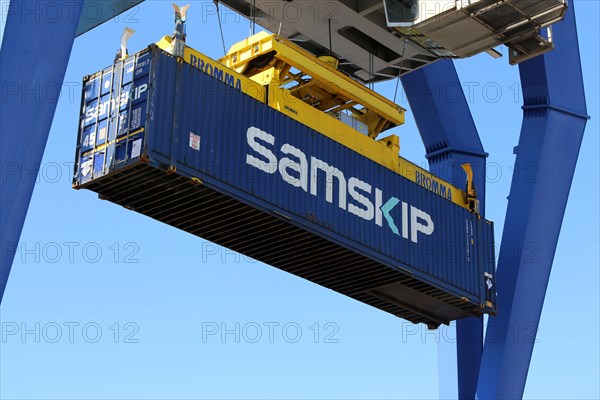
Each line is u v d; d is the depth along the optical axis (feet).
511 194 108.47
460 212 104.88
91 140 83.25
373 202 95.55
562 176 109.09
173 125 81.15
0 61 63.93
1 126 63.31
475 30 99.86
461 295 102.12
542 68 109.19
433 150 113.91
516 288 104.99
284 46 92.79
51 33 65.77
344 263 95.96
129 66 82.79
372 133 103.09
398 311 107.14
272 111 88.63
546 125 109.09
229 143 84.58
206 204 85.35
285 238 91.04
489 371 103.65
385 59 111.14
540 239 106.73
